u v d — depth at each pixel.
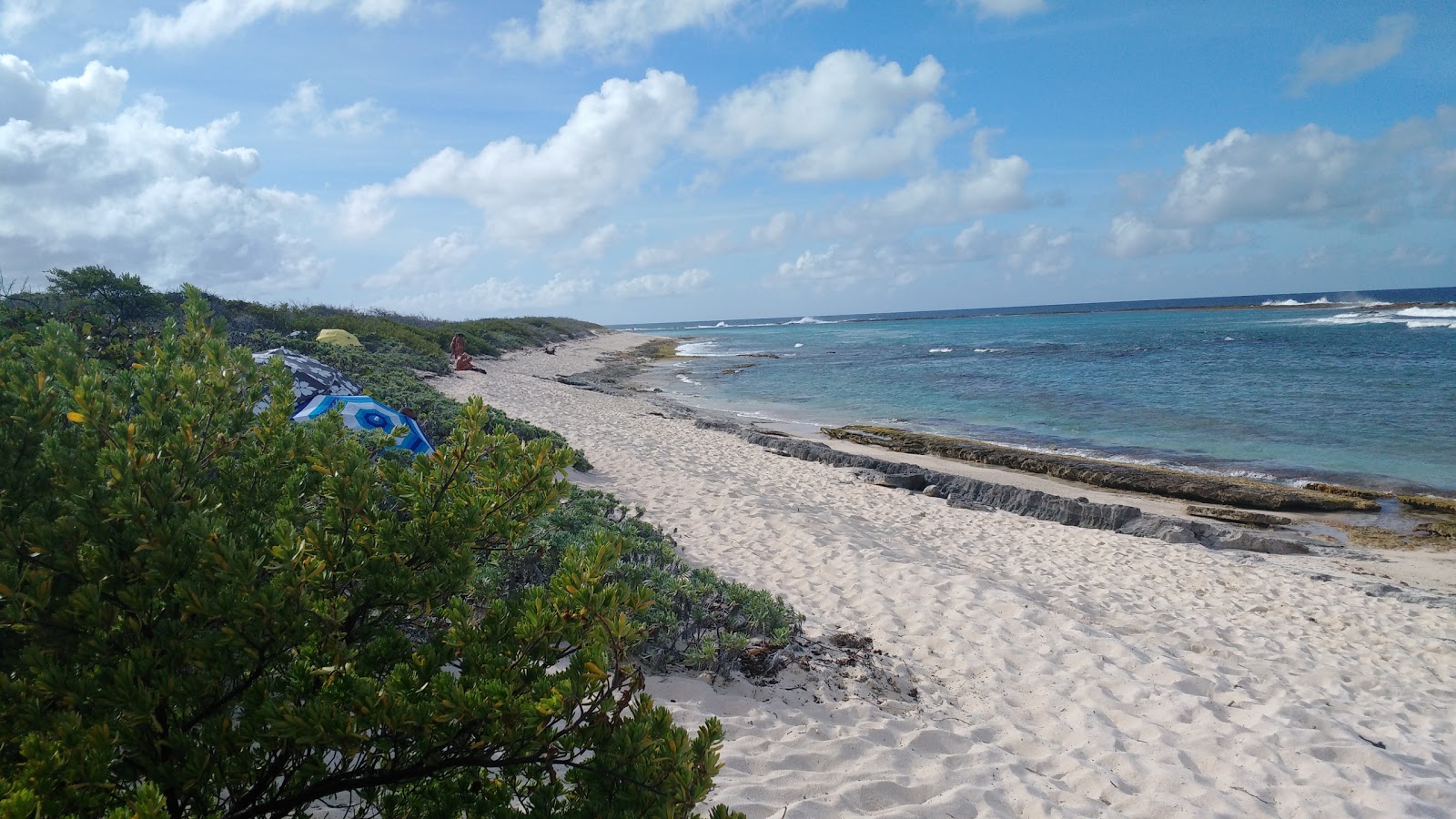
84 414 2.56
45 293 14.12
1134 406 27.19
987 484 15.83
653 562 7.57
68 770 1.89
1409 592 10.48
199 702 2.25
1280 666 7.57
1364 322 61.22
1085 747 5.32
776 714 5.18
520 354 43.78
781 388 35.75
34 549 2.24
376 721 2.10
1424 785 5.12
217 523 2.29
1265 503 15.28
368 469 2.66
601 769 2.17
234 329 21.33
